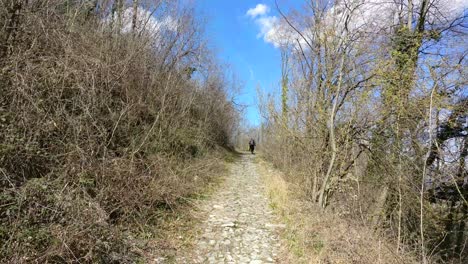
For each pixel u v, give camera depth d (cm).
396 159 948
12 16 591
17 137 517
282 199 1095
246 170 2114
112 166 691
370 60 926
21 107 536
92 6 1038
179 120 1453
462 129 982
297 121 1200
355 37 969
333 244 674
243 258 621
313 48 1127
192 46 1670
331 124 985
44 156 550
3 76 534
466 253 1197
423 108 881
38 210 471
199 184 1245
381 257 636
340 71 966
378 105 931
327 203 1027
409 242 930
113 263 520
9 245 414
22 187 471
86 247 469
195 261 595
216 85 2823
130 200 698
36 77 588
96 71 728
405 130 928
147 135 900
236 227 809
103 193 620
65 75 616
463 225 1234
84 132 654
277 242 718
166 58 1521
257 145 5562
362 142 997
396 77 881
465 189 1079
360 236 725
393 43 992
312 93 1123
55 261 439
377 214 977
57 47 670
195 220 839
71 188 534
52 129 577
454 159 993
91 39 898
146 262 557
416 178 955
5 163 499
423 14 1229
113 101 870
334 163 1025
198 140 1702
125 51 1064
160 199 831
